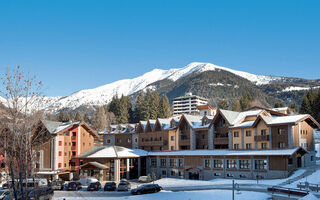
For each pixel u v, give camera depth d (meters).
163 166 83.88
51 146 78.69
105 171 80.44
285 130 64.94
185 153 78.62
